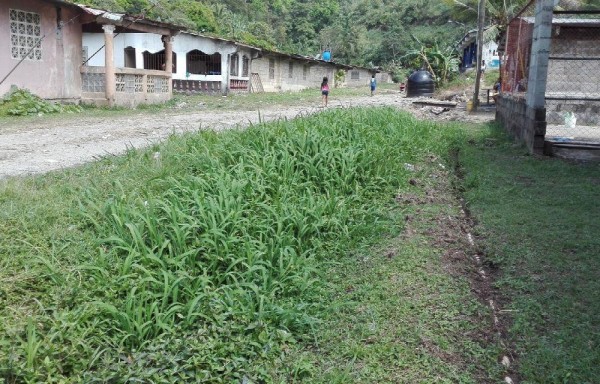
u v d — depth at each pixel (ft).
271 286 13.01
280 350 11.19
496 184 22.31
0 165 22.85
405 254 15.35
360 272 14.52
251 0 214.07
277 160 20.21
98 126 38.37
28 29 49.83
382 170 22.13
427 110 57.11
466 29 177.68
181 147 23.03
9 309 11.20
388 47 218.38
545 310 12.41
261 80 108.47
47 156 25.21
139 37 78.48
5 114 44.19
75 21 55.62
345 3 281.95
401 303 12.75
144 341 10.85
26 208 15.24
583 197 20.20
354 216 18.04
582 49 46.24
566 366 10.38
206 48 86.48
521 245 15.80
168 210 14.60
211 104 64.54
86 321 10.98
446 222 18.15
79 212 15.03
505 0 89.30
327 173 20.11
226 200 15.58
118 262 12.75
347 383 10.18
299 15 242.58
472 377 10.37
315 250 15.58
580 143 30.01
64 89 54.65
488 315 12.30
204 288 12.32
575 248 15.56
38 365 9.82
